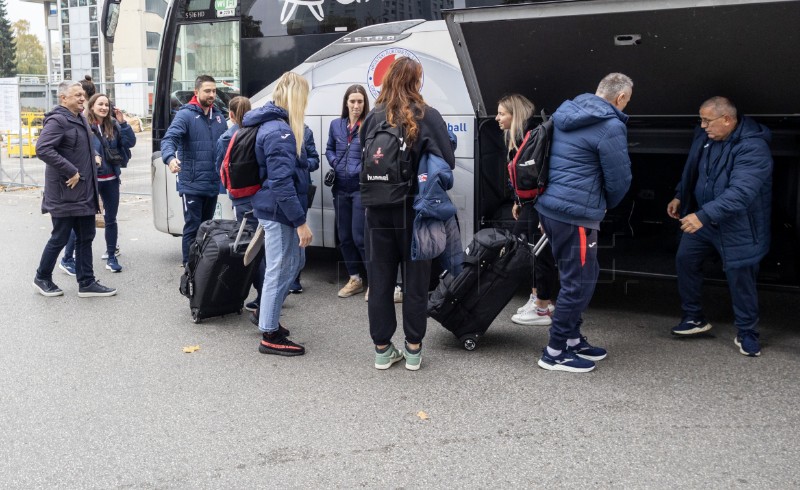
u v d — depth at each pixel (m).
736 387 4.25
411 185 4.20
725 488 3.13
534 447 3.54
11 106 14.50
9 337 5.31
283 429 3.78
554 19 4.79
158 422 3.88
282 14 6.60
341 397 4.18
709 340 5.12
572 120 4.22
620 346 5.01
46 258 6.38
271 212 4.65
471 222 5.94
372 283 4.49
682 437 3.62
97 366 4.71
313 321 5.68
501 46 5.18
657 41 4.74
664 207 6.06
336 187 6.14
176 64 7.42
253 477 3.29
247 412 3.99
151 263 7.83
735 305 4.78
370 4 6.16
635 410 3.95
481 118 5.80
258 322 5.09
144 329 5.50
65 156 6.09
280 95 4.64
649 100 5.34
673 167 5.98
